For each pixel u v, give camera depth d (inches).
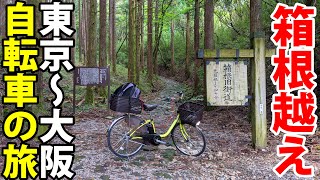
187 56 902.4
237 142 236.7
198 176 165.8
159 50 1229.1
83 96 435.5
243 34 502.9
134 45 670.5
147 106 200.8
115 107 187.8
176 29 1258.0
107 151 205.2
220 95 213.2
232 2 578.6
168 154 201.2
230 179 163.3
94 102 394.0
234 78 213.3
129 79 610.9
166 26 1017.5
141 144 197.6
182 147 208.7
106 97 455.5
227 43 555.8
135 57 664.4
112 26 824.9
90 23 406.0
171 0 762.8
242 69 213.5
